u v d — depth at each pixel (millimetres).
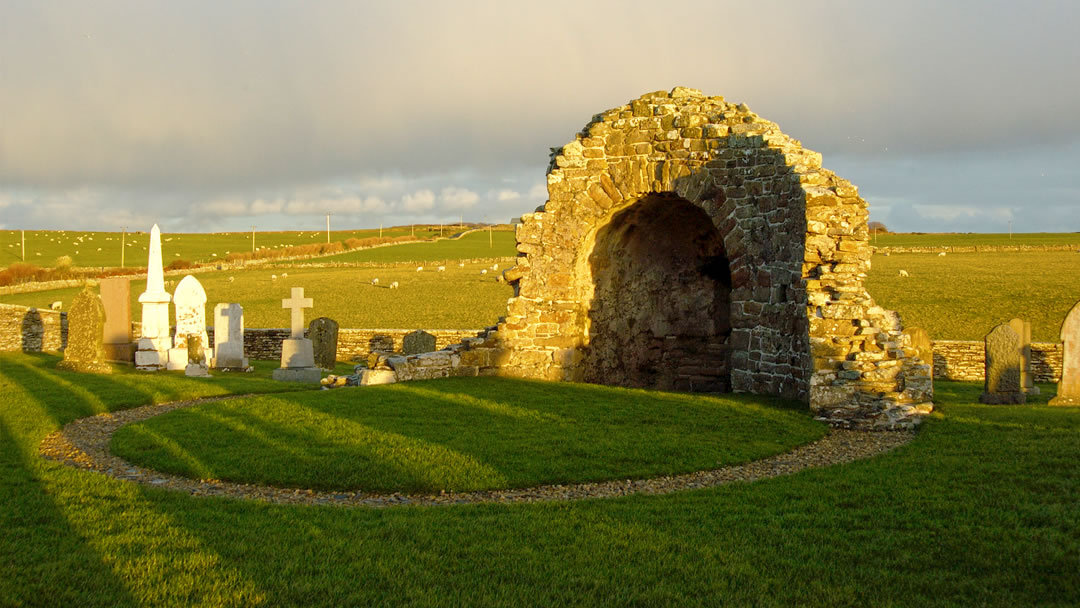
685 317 21156
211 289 59219
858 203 14984
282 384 20844
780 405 14781
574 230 18484
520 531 7812
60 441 12672
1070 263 58281
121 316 26078
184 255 97688
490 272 66500
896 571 6781
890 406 13383
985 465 10008
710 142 17703
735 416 13656
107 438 12914
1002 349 16828
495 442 11617
